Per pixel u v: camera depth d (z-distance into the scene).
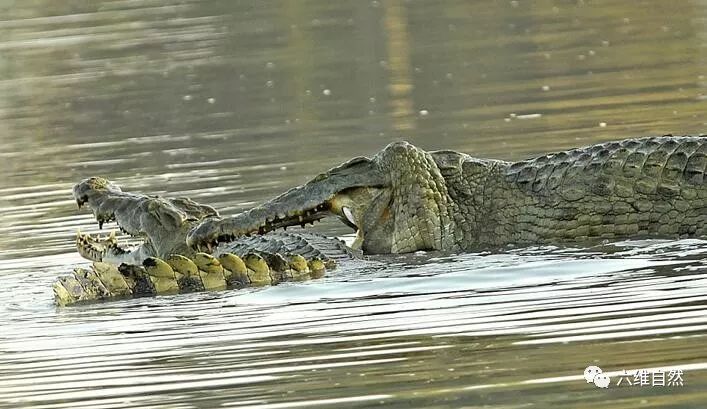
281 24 82.56
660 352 21.86
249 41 77.12
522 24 74.44
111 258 34.34
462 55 66.00
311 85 61.47
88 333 26.67
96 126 57.38
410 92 57.22
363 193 33.38
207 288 30.28
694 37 64.12
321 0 92.75
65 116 60.62
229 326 26.17
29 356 25.25
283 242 32.59
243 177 43.59
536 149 43.75
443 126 49.34
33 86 69.69
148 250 33.88
